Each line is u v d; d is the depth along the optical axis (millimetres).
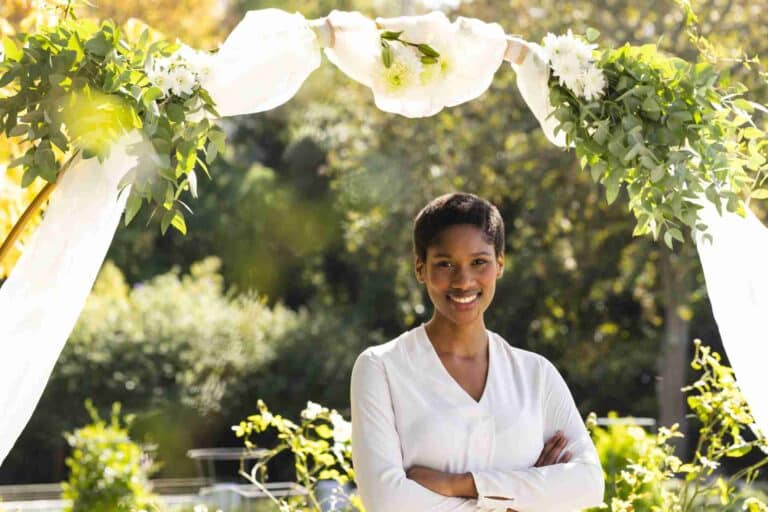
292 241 21188
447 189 16031
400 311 19828
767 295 3627
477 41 3547
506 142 15625
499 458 3248
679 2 4195
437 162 16438
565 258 16688
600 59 3549
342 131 17828
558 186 15641
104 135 3125
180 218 3193
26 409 3238
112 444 9477
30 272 3254
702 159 3549
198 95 3283
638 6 13938
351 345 19391
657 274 17094
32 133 3131
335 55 3516
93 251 3301
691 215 3488
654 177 3459
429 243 3295
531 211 16469
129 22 4867
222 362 18594
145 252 21844
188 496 11977
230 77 3355
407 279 18172
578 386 18484
